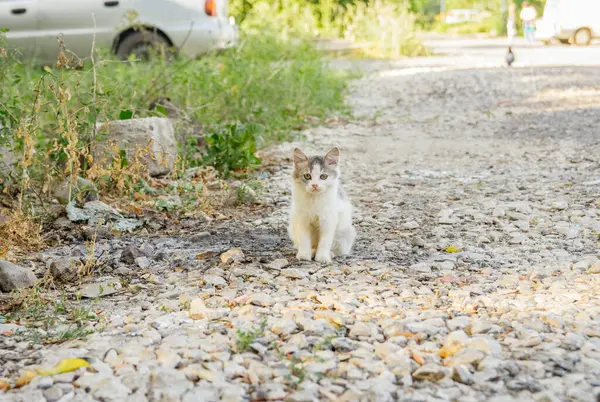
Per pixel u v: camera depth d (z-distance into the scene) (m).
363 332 2.25
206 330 2.28
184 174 3.54
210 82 4.63
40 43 6.30
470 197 3.40
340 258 2.79
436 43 13.08
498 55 10.05
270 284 2.55
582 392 2.05
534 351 2.17
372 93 6.64
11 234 2.86
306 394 2.04
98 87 3.49
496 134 4.74
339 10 11.96
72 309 2.42
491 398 2.04
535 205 3.25
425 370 2.10
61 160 3.25
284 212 3.23
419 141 4.54
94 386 2.07
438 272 2.64
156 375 2.09
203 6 6.25
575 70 7.44
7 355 2.20
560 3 11.56
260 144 4.25
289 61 6.65
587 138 4.42
